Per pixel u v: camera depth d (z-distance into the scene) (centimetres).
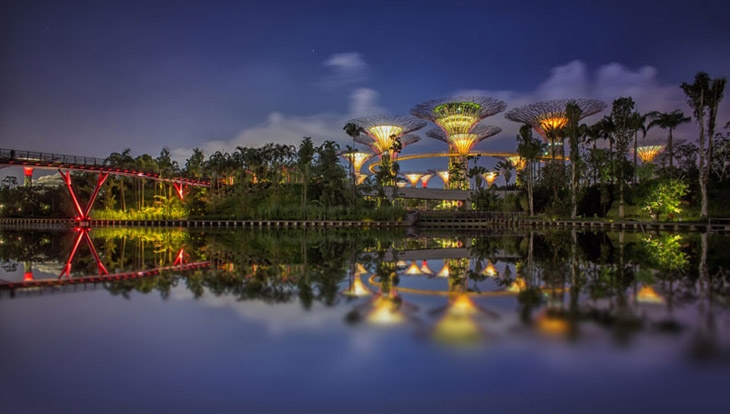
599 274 1252
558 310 795
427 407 433
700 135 4362
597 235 3409
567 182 7219
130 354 575
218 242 2738
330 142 7531
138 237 3344
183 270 1375
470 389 470
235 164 7750
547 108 7838
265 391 469
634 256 1759
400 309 807
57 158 5856
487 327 684
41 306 847
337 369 523
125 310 809
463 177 10100
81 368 530
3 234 3822
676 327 681
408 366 529
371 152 10706
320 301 880
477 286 1060
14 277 1243
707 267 1403
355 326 693
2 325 710
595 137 6644
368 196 8025
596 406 435
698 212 5162
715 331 660
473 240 2966
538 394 459
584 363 538
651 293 955
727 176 5478
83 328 692
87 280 1178
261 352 579
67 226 5984
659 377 498
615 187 6175
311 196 7525
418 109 9912
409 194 8794
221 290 1009
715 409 428
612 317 742
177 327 693
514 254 1905
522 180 8825
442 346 597
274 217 6206
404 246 2428
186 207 7294
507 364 534
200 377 504
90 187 8575
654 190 4816
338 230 4694
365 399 449
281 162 7950
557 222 5581
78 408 434
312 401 446
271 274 1280
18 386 482
